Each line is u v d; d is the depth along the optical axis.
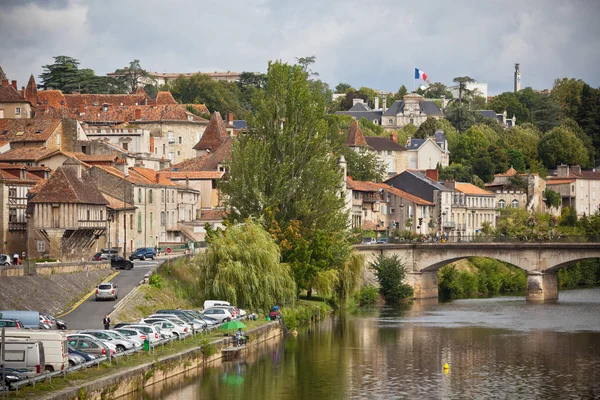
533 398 94.06
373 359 112.56
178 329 102.31
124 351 86.69
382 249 190.25
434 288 198.50
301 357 111.69
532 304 178.62
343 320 148.38
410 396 93.88
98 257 139.88
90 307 111.75
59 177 143.38
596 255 183.38
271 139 143.25
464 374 104.75
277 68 144.88
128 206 163.12
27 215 144.88
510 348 122.06
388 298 183.75
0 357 72.19
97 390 74.38
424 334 133.38
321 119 145.75
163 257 158.75
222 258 127.38
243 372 101.06
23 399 67.06
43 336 76.00
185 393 90.62
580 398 94.06
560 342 127.44
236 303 125.50
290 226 138.00
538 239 196.50
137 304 116.06
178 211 187.12
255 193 139.25
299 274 137.25
